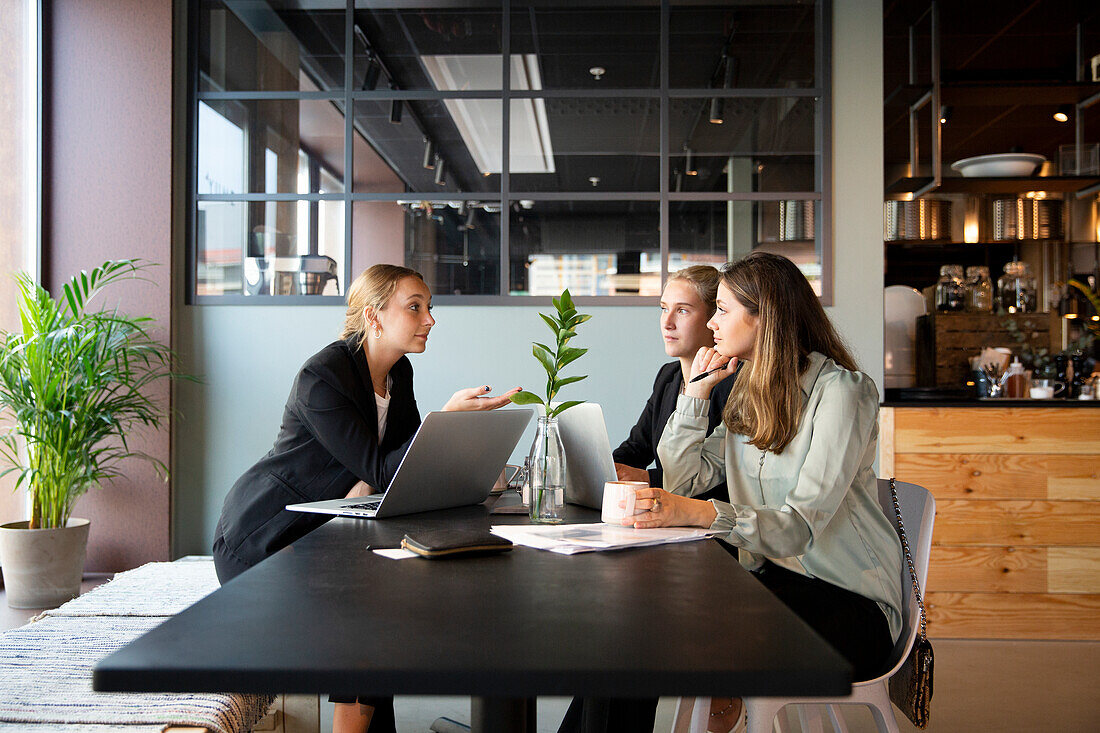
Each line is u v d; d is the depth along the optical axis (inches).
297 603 39.0
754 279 72.1
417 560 49.7
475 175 164.2
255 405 163.0
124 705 65.1
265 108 165.3
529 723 47.1
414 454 65.8
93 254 161.6
